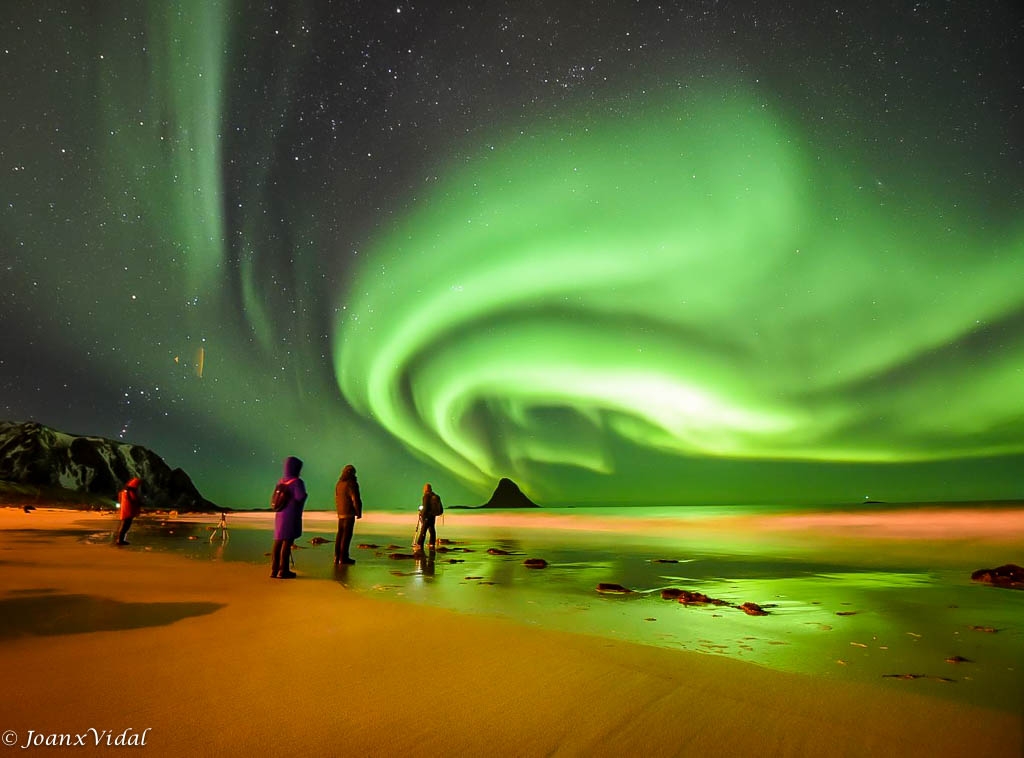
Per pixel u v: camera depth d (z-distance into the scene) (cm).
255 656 390
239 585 712
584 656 399
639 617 562
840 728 281
